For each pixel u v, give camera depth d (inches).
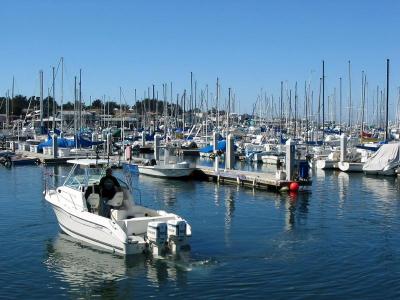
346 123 3275.1
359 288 565.6
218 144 2362.2
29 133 3164.4
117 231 655.1
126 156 1782.7
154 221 667.4
